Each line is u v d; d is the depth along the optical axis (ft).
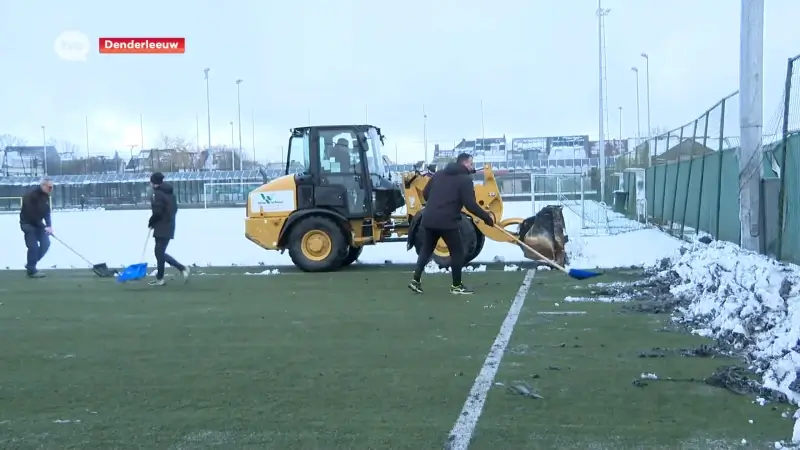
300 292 59.82
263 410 28.96
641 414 27.66
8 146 442.50
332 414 28.32
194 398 30.71
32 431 26.94
